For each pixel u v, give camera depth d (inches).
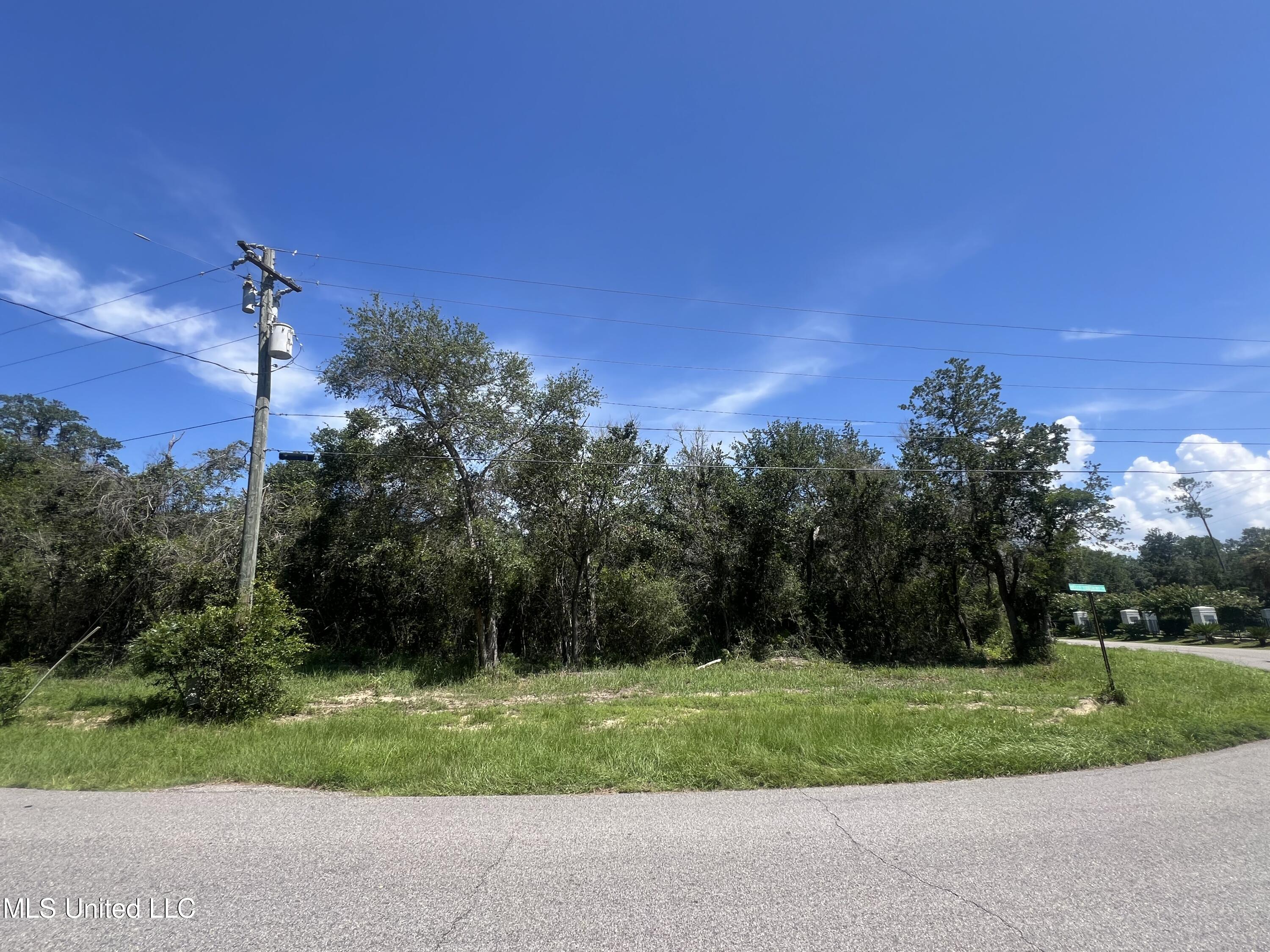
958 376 1002.7
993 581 1226.0
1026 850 187.9
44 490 885.8
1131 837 199.2
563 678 676.1
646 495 908.0
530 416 823.1
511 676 734.5
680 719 412.2
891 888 161.3
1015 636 982.4
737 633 979.3
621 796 247.3
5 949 130.8
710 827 209.3
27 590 843.4
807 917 145.2
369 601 957.2
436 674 724.0
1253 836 200.1
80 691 576.4
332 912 147.5
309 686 624.4
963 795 247.3
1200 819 217.5
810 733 338.0
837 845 192.1
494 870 172.6
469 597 773.9
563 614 884.0
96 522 831.1
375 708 511.5
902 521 1030.4
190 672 443.5
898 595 1056.8
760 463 1075.9
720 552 979.3
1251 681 639.8
